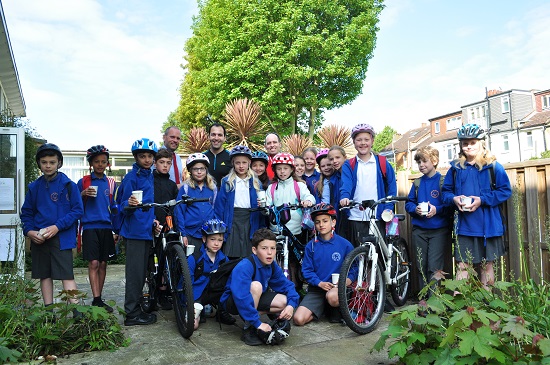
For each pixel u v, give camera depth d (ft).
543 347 7.42
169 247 12.87
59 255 12.81
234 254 14.74
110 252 14.97
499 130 142.82
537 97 143.02
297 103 69.26
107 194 15.20
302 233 16.44
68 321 11.17
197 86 88.53
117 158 51.65
